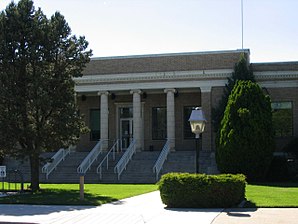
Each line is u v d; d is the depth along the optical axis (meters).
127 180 31.55
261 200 17.50
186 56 38.00
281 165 31.39
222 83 36.69
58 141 23.11
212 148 36.00
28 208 16.27
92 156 34.78
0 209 16.03
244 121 29.31
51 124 22.95
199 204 16.03
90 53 24.19
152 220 13.28
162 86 37.59
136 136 37.25
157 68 38.34
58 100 22.94
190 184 16.05
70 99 23.44
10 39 22.42
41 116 23.28
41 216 14.23
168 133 36.97
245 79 34.62
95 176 32.38
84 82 38.75
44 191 23.20
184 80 37.31
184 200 16.03
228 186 15.95
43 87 22.52
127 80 38.16
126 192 22.38
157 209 15.72
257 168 29.38
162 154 33.19
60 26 23.36
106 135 38.19
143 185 28.05
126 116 40.75
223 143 29.70
